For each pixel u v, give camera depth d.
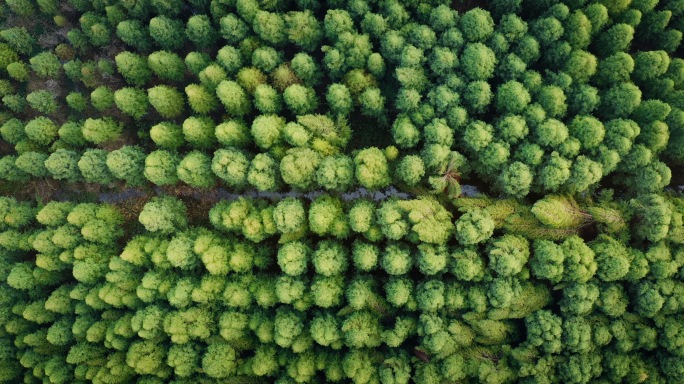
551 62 39.59
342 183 40.06
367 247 38.41
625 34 37.09
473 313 36.94
